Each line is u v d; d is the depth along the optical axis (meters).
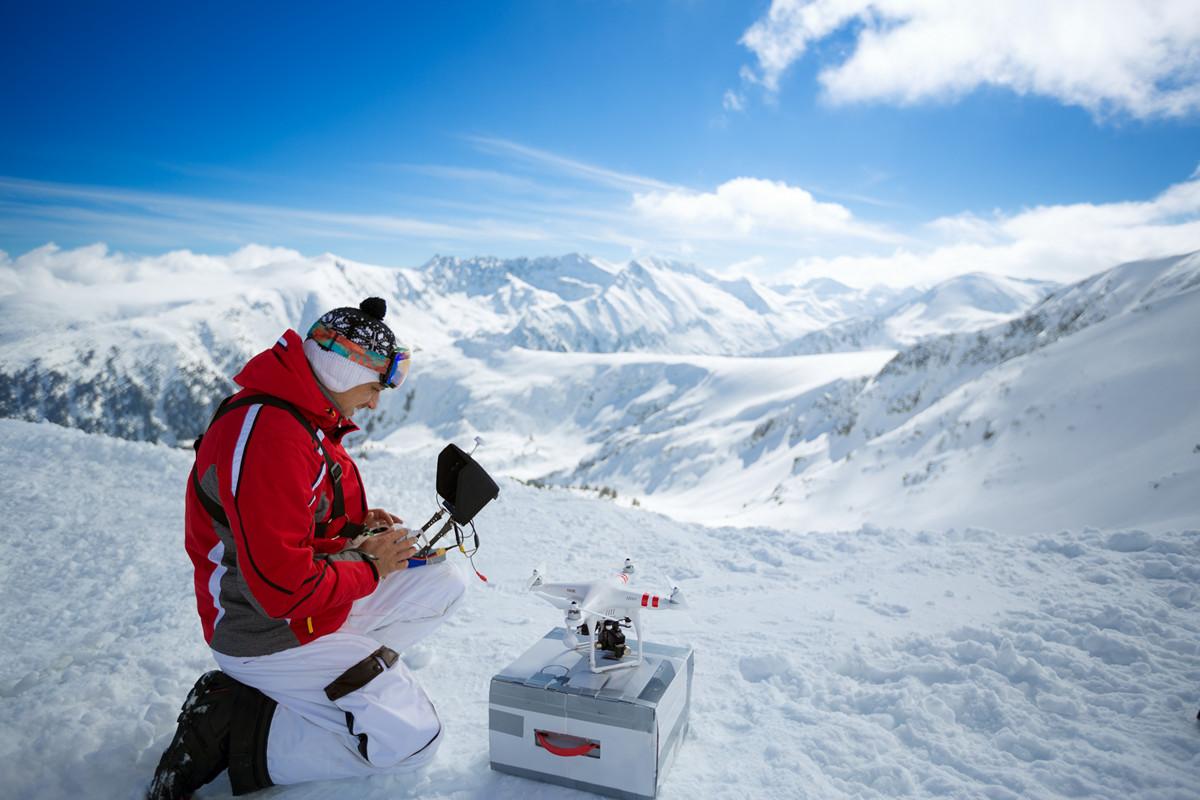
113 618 4.47
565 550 6.51
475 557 6.25
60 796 2.37
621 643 2.64
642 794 2.33
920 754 2.74
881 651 3.70
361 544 2.50
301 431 2.23
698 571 5.82
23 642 4.08
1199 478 17.75
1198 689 3.12
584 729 2.38
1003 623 4.00
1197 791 2.40
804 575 5.54
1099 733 2.79
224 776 2.55
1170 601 4.24
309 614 2.22
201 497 2.28
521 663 2.64
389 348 2.36
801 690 3.31
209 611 2.39
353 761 2.47
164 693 3.10
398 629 2.77
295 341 2.35
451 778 2.49
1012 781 2.51
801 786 2.49
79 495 7.49
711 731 2.95
